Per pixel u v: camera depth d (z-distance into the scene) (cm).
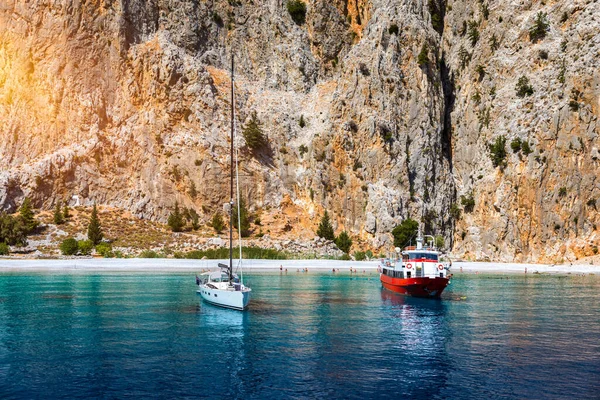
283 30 15312
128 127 13050
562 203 11881
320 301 5700
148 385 2811
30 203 11700
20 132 12575
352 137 13112
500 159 12838
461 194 13562
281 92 14900
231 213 5447
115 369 3077
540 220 12069
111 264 9406
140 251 10594
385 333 4056
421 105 13612
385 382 2877
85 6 13262
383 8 14550
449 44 15425
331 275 8806
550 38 13338
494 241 12500
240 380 2894
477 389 2773
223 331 4075
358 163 12975
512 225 12356
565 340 3847
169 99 13238
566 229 11794
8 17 13325
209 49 14775
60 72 12950
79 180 12331
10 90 12900
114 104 13262
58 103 12794
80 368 3094
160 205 12488
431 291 5969
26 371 3036
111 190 12562
